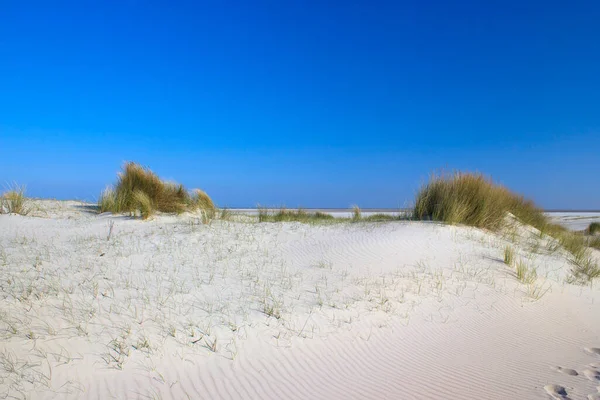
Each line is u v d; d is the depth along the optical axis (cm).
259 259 780
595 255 1139
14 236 864
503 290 721
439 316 597
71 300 508
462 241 951
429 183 1273
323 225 1137
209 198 1410
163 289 579
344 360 453
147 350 425
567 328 614
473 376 433
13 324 436
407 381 416
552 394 392
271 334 484
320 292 618
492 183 1280
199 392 372
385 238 934
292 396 376
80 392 356
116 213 1185
